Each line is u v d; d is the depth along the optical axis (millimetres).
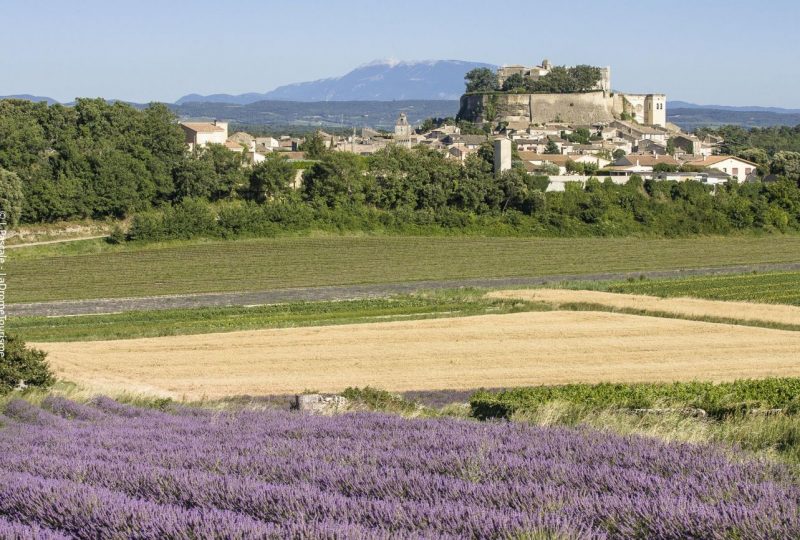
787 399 42875
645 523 16062
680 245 189250
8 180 168375
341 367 75812
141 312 116938
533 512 16656
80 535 16188
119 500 17516
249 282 144625
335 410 43125
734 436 30656
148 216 177500
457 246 181000
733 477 19781
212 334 94688
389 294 132875
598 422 32969
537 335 91500
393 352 82875
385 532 14805
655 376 69938
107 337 95625
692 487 18875
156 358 80875
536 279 148500
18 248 163875
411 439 26750
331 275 151250
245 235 181500
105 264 156750
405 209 199000
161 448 26297
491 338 89938
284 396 61656
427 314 110688
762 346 84750
